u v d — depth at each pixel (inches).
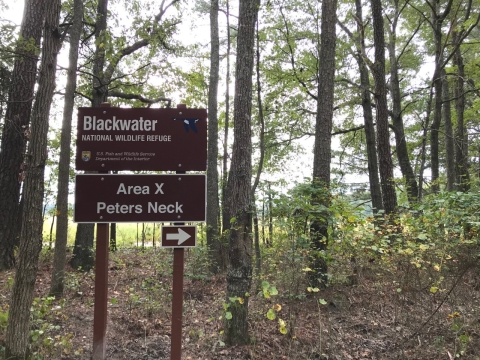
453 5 473.4
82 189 137.0
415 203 261.7
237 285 165.9
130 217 137.6
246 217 169.6
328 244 210.7
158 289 253.6
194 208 139.4
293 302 201.8
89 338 171.0
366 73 429.7
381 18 363.6
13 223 314.8
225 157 483.2
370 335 176.9
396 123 510.0
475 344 159.0
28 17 313.9
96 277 136.1
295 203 191.5
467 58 611.5
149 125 141.0
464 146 625.0
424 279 210.2
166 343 171.6
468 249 211.6
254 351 159.0
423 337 170.4
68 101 235.9
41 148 133.3
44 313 161.5
